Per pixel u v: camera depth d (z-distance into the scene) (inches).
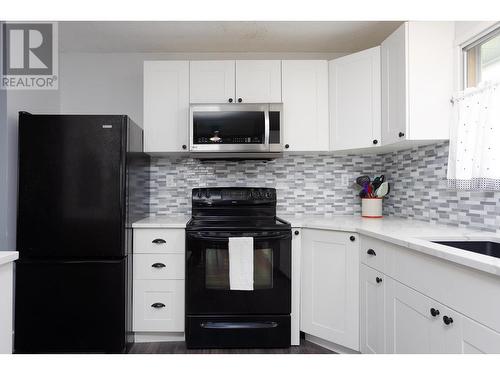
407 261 52.1
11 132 74.7
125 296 73.1
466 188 64.9
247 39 93.2
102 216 71.7
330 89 88.4
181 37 91.7
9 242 72.1
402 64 70.2
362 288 68.1
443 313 43.2
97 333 71.7
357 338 69.7
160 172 100.3
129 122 74.7
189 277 76.2
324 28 86.6
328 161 101.4
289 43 96.0
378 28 86.5
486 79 64.5
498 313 34.7
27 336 70.7
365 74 81.8
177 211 100.3
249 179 101.2
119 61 101.3
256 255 76.7
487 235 56.7
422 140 69.9
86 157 71.5
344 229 70.8
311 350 77.2
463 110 64.9
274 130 84.9
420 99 68.8
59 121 71.3
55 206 71.1
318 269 76.7
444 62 69.0
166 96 88.0
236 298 76.5
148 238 79.1
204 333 76.5
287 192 101.4
